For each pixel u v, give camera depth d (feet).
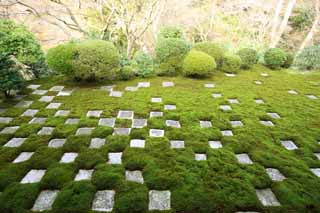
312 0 31.07
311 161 7.96
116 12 20.90
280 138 9.38
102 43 14.47
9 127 9.50
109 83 15.10
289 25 32.35
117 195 6.26
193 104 12.37
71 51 13.55
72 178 6.83
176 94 13.66
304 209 5.96
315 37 31.58
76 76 14.23
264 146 8.77
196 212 5.84
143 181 6.82
